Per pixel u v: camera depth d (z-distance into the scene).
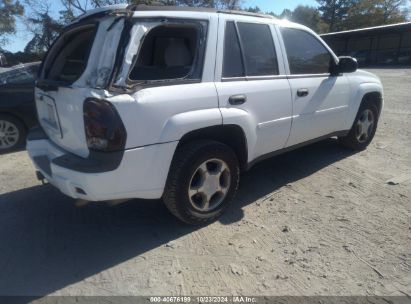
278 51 3.96
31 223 3.64
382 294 2.59
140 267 2.93
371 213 3.69
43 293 2.65
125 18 2.79
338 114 4.83
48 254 3.12
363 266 2.88
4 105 5.88
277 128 3.96
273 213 3.74
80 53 3.56
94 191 2.78
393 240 3.22
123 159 2.78
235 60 3.50
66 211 3.88
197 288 2.68
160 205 3.97
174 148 3.03
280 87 3.89
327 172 4.78
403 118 7.90
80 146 2.95
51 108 3.34
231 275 2.81
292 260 2.97
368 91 5.26
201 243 3.24
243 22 3.62
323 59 4.57
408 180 4.46
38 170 3.56
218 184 3.50
